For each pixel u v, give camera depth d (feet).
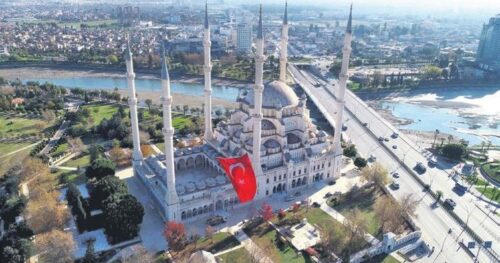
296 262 452.76
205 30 600.80
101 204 521.65
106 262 448.65
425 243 490.90
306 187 625.82
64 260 431.02
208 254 409.49
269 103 603.67
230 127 644.69
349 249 455.63
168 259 456.45
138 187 617.62
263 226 520.01
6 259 422.41
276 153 597.11
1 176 627.46
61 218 493.36
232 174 543.39
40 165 620.90
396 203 528.63
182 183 588.91
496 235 524.93
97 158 645.92
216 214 548.31
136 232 489.67
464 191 635.66
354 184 629.92
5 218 509.35
